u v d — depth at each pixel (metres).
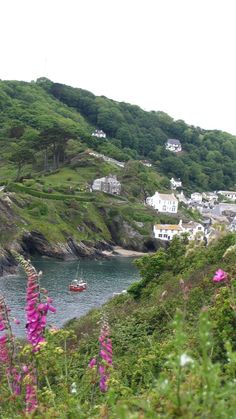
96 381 6.83
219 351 7.42
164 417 3.40
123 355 15.13
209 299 15.28
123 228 97.38
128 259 84.00
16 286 51.56
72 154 126.81
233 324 8.25
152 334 16.34
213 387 3.28
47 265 69.44
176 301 18.70
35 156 124.44
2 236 74.62
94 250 83.12
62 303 45.22
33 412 5.31
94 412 5.38
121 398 5.14
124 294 31.27
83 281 57.19
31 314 6.82
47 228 80.44
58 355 6.84
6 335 7.25
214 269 21.09
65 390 6.30
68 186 104.69
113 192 115.25
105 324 7.35
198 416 3.33
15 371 6.93
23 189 94.25
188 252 28.09
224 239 26.02
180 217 113.56
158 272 29.33
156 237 101.00
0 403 6.26
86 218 92.62
